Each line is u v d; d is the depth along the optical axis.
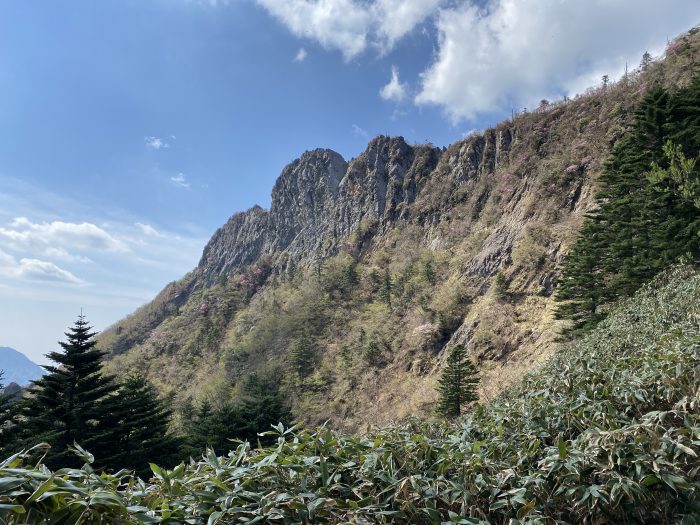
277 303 83.38
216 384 61.59
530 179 60.34
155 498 1.91
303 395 48.69
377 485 2.25
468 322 42.84
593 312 24.25
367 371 47.09
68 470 1.72
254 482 2.12
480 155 82.81
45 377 24.11
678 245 17.66
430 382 39.41
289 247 120.62
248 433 29.61
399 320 54.38
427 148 106.00
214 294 114.12
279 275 110.25
